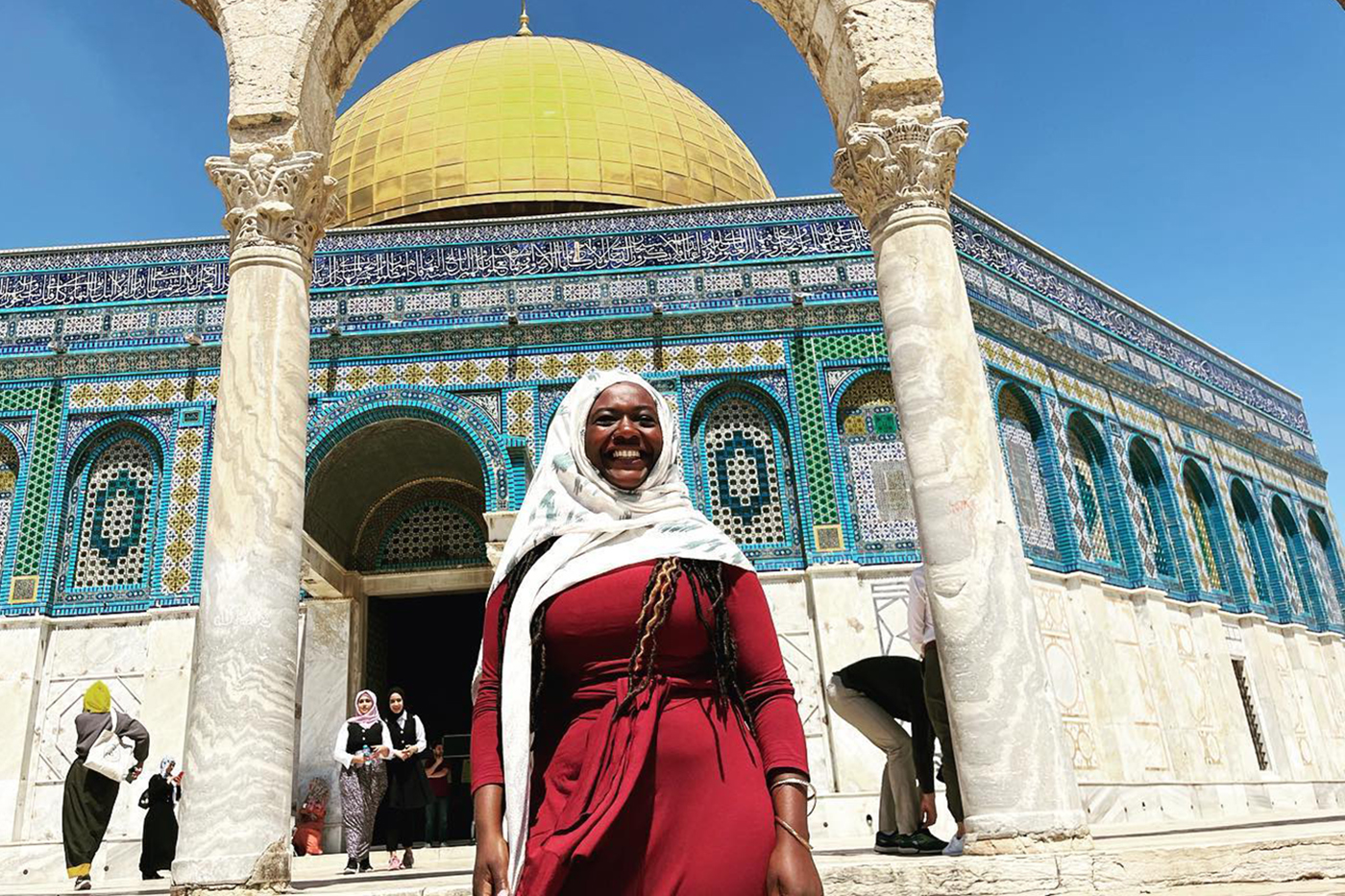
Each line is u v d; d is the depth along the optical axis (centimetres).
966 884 450
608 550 204
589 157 1839
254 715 569
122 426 1403
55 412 1395
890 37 707
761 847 180
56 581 1334
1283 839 469
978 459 612
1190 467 1834
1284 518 2119
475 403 1404
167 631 1291
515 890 182
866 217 713
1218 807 1412
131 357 1414
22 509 1350
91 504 1378
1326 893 406
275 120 700
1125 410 1716
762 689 200
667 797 183
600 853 180
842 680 623
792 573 1341
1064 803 535
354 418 1384
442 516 1551
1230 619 1761
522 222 1488
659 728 188
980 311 1482
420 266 1465
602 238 1481
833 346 1431
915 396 633
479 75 1967
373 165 1853
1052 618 1396
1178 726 1484
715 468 1404
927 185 682
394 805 922
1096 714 1377
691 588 199
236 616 586
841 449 1395
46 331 1428
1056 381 1582
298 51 714
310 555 1301
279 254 677
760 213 1495
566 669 201
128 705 1284
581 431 223
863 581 1330
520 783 190
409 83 2017
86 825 807
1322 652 2022
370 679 1488
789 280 1462
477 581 1494
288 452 637
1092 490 1603
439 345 1425
